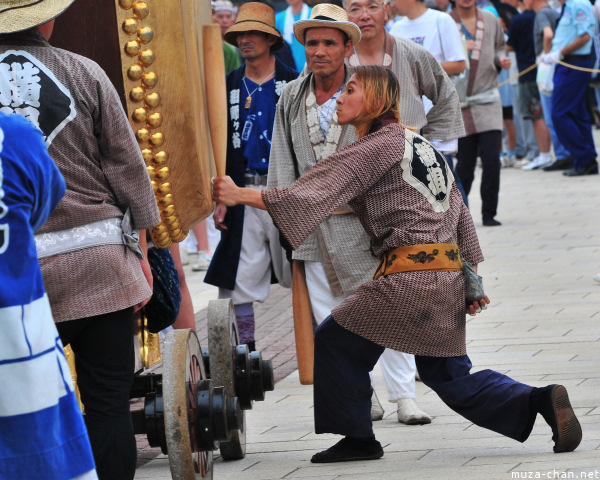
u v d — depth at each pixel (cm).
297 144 1051
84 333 743
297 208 840
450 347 869
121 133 738
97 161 743
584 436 921
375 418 1054
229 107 1227
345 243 1023
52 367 549
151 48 780
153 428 812
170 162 799
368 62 1127
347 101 883
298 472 891
